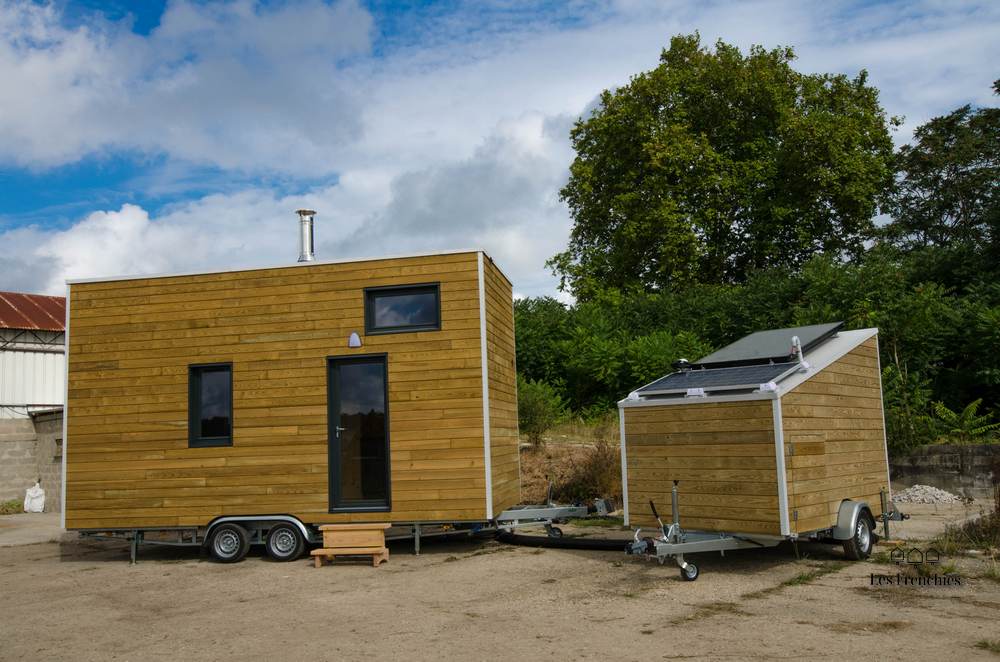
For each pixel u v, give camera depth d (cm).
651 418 941
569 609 721
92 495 1157
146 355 1171
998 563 858
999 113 3103
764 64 2838
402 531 1102
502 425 1187
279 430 1123
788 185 2778
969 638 586
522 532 1243
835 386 943
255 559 1112
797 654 558
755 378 890
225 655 620
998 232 2048
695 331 2186
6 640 699
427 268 1116
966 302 1741
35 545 1412
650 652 576
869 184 2755
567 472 1553
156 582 965
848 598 723
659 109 2911
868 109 2912
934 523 1136
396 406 1103
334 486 1107
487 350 1098
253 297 1155
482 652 594
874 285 1828
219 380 1162
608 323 2292
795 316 1877
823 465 894
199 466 1136
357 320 1126
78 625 748
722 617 670
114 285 1191
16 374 2728
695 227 2752
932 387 1683
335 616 735
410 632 662
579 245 3123
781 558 926
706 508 881
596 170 2980
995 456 1376
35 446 2380
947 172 3225
